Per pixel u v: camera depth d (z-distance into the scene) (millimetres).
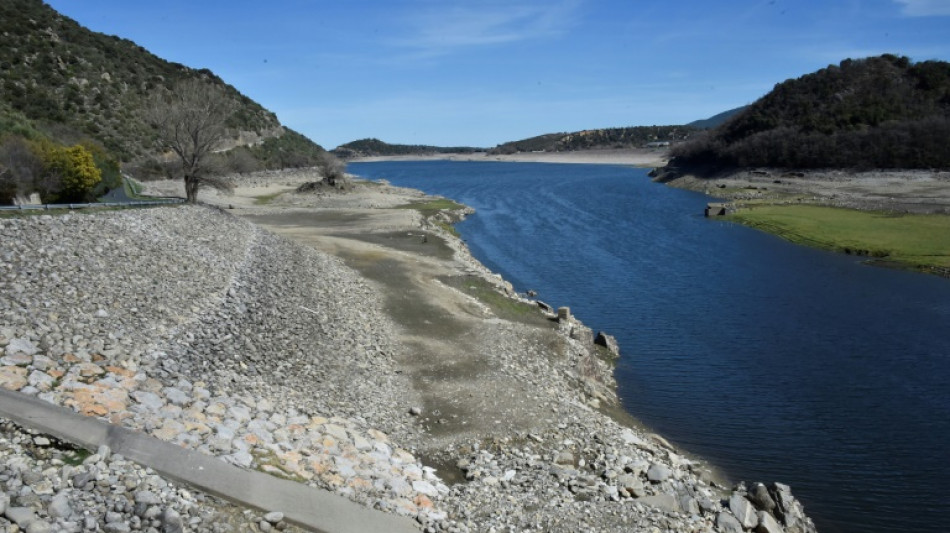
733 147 145500
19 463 12016
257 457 15094
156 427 14656
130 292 23047
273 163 146125
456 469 19438
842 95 146250
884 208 87125
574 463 20359
